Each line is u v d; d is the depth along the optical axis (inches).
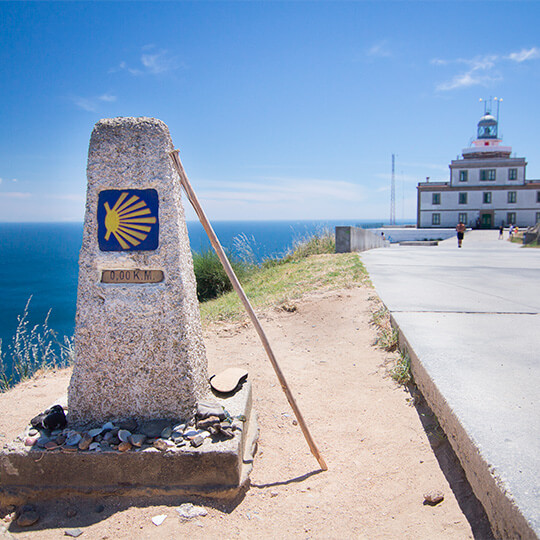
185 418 116.0
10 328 699.4
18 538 93.1
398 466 112.6
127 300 114.7
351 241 567.5
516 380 125.6
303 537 91.4
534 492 75.6
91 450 104.2
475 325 186.2
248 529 94.2
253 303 296.8
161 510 99.4
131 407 116.6
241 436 110.7
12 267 2234.3
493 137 2460.6
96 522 96.8
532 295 255.6
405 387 155.3
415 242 1653.5
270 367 190.2
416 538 87.5
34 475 105.2
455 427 104.7
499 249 774.5
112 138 113.7
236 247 504.7
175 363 115.6
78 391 116.9
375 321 220.8
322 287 307.7
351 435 132.0
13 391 186.2
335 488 106.8
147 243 114.7
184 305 115.8
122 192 114.3
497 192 2178.9
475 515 90.0
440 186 2240.4
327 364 188.7
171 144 118.3
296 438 133.3
